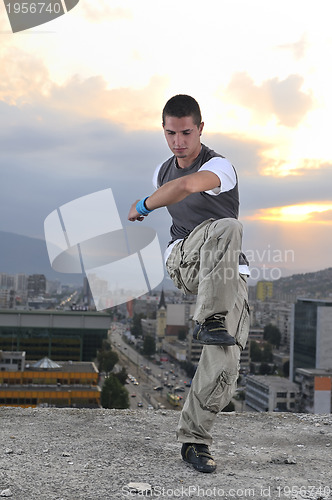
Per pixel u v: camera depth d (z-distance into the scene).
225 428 3.89
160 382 114.12
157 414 4.15
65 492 2.45
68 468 2.80
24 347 91.44
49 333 91.88
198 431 2.82
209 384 2.67
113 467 2.84
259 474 2.85
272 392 83.06
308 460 3.15
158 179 2.92
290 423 4.08
